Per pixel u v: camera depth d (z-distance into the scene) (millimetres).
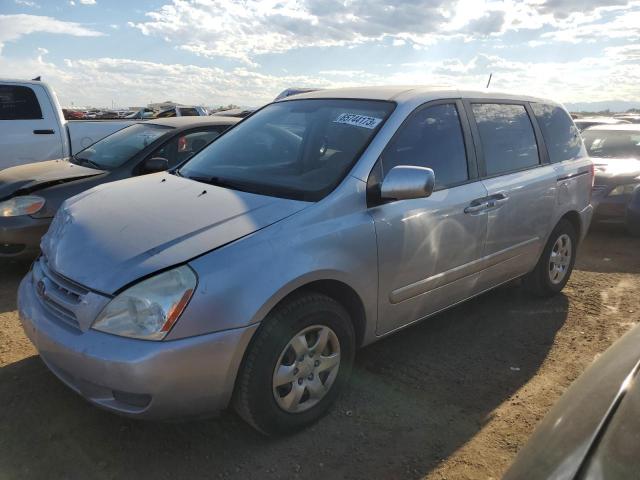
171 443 2752
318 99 3885
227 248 2502
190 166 3795
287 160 3398
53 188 5047
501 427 2961
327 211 2838
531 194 4188
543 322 4418
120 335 2344
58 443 2717
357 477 2551
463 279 3701
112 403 2404
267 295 2494
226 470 2572
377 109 3439
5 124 7656
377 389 3312
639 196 6102
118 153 5805
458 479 2549
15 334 3871
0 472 2504
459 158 3676
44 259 3027
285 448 2740
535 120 4527
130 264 2451
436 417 3037
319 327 2799
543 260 4676
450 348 3912
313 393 2865
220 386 2453
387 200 3088
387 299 3152
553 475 1396
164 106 30969
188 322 2336
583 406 1641
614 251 6844
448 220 3436
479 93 4047
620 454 1337
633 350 1877
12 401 3035
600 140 9172
